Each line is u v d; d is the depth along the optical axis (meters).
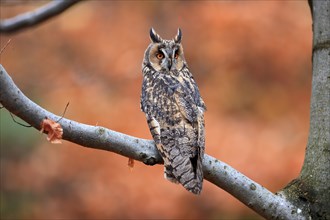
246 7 16.81
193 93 7.59
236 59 16.52
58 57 18.16
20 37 18.52
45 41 18.41
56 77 17.61
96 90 16.25
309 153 7.16
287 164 13.94
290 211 6.80
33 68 18.19
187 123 7.17
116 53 17.33
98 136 6.45
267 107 16.30
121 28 18.19
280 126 15.74
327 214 6.88
